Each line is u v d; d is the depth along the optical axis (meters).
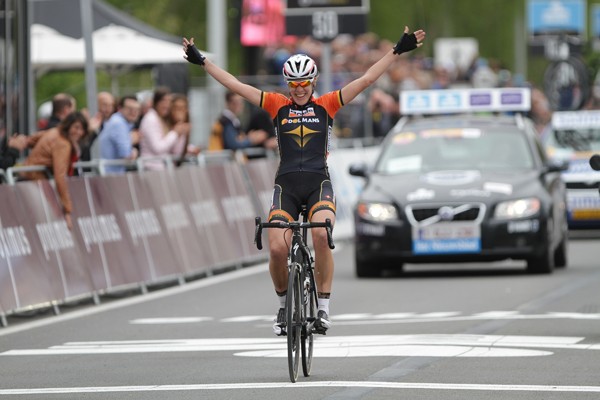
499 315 32.72
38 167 37.00
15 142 39.84
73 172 39.94
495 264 46.91
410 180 42.91
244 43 69.44
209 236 45.50
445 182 42.44
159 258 41.88
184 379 24.91
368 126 71.31
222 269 47.41
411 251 41.62
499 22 143.88
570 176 55.38
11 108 44.47
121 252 39.94
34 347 30.14
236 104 52.72
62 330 32.97
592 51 96.62
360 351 27.66
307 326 24.95
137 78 84.81
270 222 25.20
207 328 32.38
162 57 55.47
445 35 136.88
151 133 45.16
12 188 35.38
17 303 34.50
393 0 118.44
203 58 26.31
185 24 97.38
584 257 48.22
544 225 41.69
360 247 42.22
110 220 39.75
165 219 42.81
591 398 22.25
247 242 48.47
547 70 74.31
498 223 41.38
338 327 31.50
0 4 43.97
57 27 55.59
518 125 45.75
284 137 25.89
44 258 36.06
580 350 27.11
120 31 56.50
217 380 24.69
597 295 36.50
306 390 23.31
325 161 26.00
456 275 43.19
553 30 118.75
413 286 39.97
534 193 42.09
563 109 74.12
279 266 25.02
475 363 25.75
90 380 25.16
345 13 60.78
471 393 22.72
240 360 27.06
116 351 29.00
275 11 71.38
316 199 25.73
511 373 24.61
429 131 45.44
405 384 23.61
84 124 37.41
